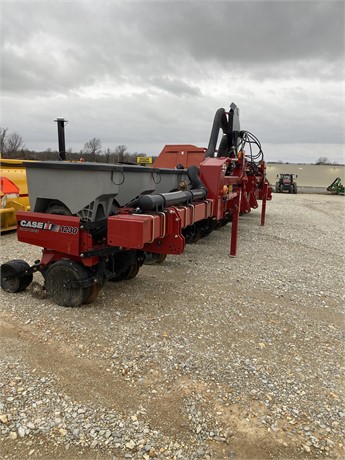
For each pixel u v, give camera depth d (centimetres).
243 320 363
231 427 217
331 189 3173
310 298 436
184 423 219
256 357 295
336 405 242
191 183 511
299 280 504
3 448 197
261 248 705
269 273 529
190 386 252
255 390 252
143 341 308
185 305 390
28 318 343
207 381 259
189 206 411
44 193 364
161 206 354
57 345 297
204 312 375
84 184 340
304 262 611
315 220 1207
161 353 291
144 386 250
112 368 269
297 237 850
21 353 285
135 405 232
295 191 3112
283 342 324
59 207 369
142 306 381
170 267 534
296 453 201
